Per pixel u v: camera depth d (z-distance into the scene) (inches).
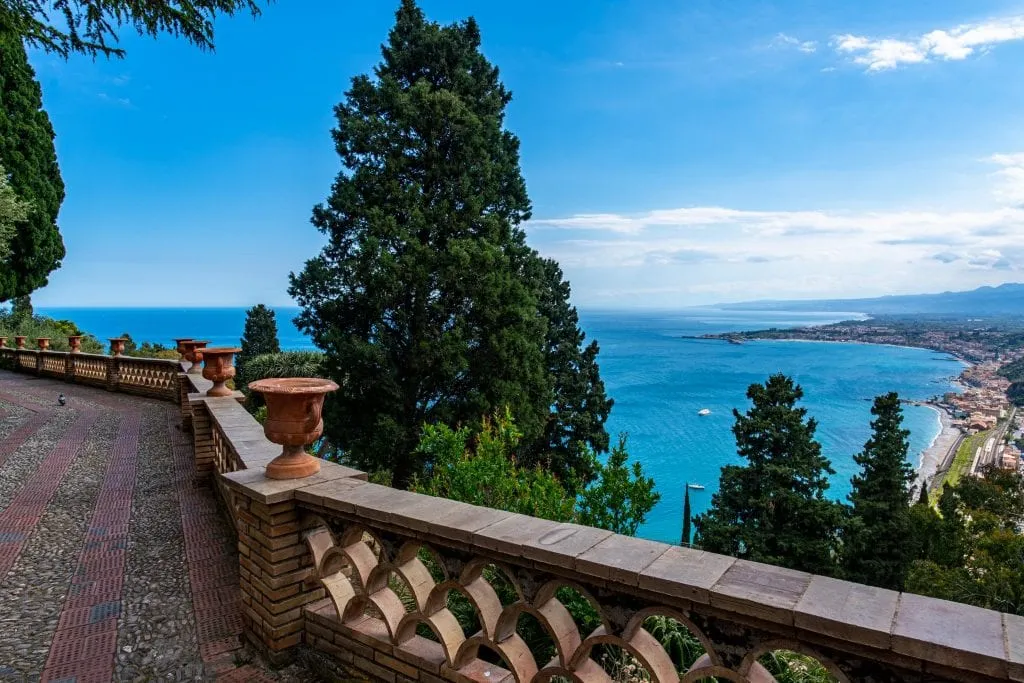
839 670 58.9
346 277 552.1
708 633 67.1
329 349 541.6
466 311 552.1
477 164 564.7
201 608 144.3
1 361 766.5
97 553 180.9
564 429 738.2
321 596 122.5
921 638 52.3
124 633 131.6
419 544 97.0
